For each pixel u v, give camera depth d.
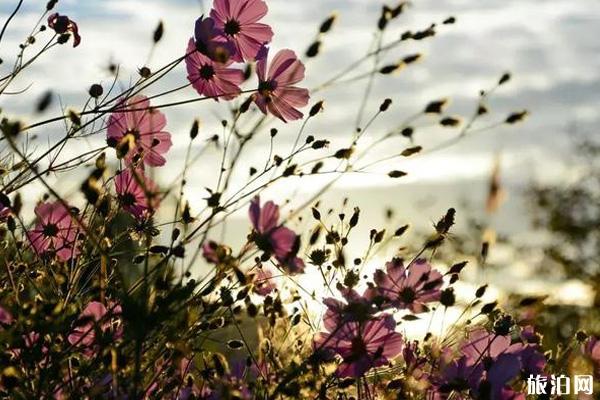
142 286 2.03
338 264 2.52
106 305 2.47
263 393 2.37
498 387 2.53
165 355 2.38
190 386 2.54
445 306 2.42
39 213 2.80
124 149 2.38
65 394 2.23
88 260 2.53
